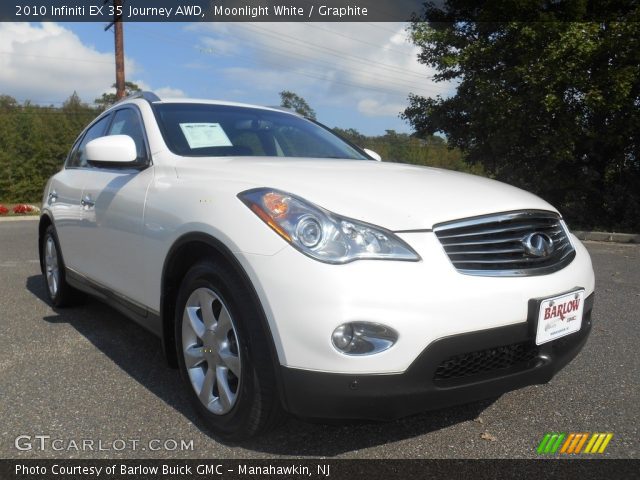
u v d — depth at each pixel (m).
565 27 11.70
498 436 2.59
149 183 3.06
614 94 11.31
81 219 3.90
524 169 13.51
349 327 2.06
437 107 14.63
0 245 9.47
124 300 3.37
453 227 2.30
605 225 12.66
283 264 2.13
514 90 12.70
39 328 4.21
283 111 4.18
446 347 2.15
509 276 2.34
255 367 2.24
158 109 3.52
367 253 2.13
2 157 39.62
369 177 2.67
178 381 3.20
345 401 2.09
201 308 2.56
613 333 4.19
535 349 2.44
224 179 2.62
